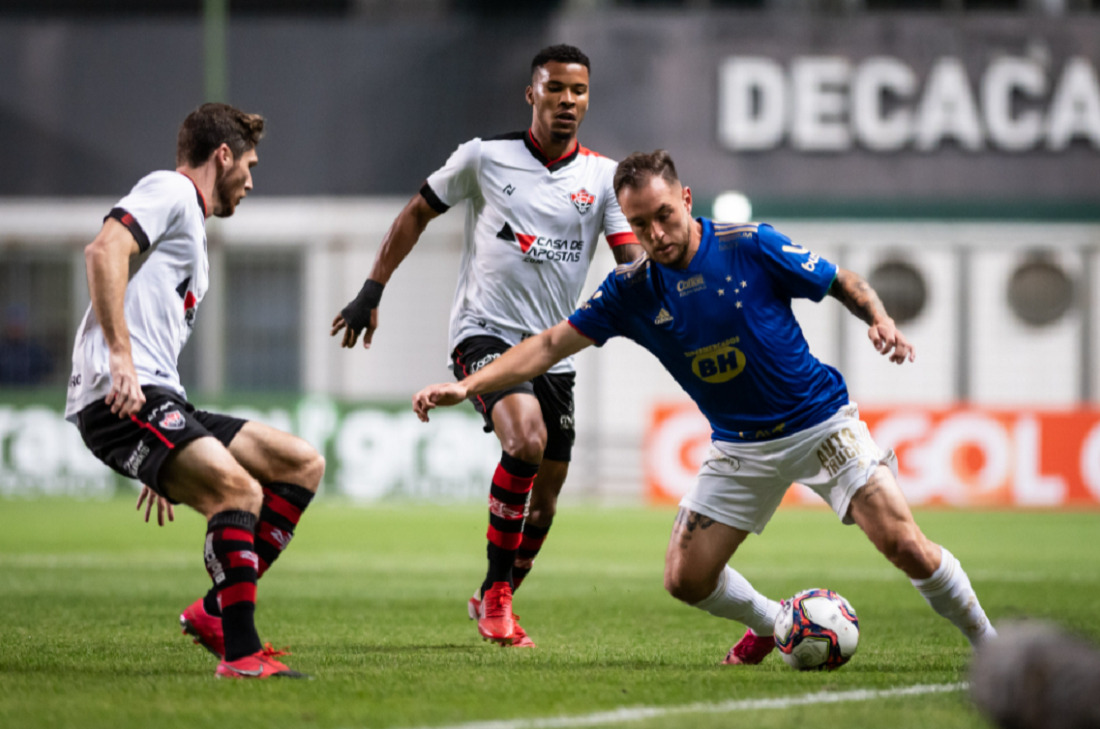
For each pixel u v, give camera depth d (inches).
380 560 1464.1
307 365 3230.8
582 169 805.2
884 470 594.2
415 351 3181.6
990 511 2311.8
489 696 526.3
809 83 3181.6
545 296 808.3
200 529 1907.0
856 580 1229.1
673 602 1049.5
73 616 903.7
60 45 3289.9
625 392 3129.9
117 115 3284.9
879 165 3181.6
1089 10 3186.5
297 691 532.1
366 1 3280.0
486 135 3228.3
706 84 3201.3
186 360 3260.3
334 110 3243.1
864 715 478.6
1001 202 3161.9
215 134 605.6
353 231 3233.3
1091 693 271.4
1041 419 2359.7
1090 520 2107.5
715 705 505.0
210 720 467.2
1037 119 3164.4
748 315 598.9
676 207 580.7
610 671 617.0
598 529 1974.7
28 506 2345.0
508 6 3309.5
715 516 631.2
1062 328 3161.9
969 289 3171.8
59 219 3287.4
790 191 3189.0
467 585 1190.3
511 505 751.7
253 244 3248.0
